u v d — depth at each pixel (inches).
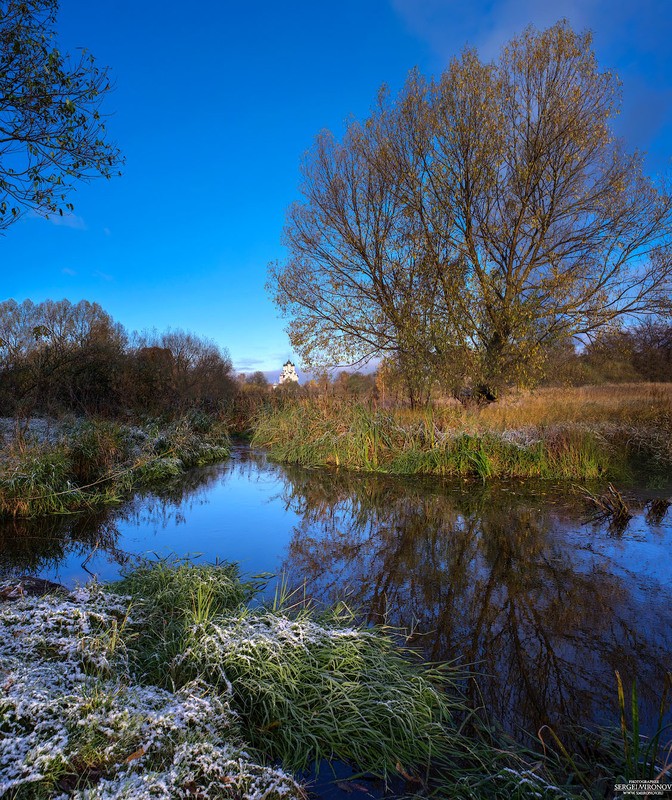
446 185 526.3
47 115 236.7
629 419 498.6
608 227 521.3
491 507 302.0
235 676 114.2
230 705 108.3
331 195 592.4
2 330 878.4
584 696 120.5
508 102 528.4
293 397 649.0
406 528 265.6
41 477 299.0
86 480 343.6
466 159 521.7
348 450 452.1
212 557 219.3
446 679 122.6
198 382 705.6
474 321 526.6
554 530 255.1
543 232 526.0
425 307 530.9
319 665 118.2
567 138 516.4
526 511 291.3
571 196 533.0
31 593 158.6
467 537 247.6
